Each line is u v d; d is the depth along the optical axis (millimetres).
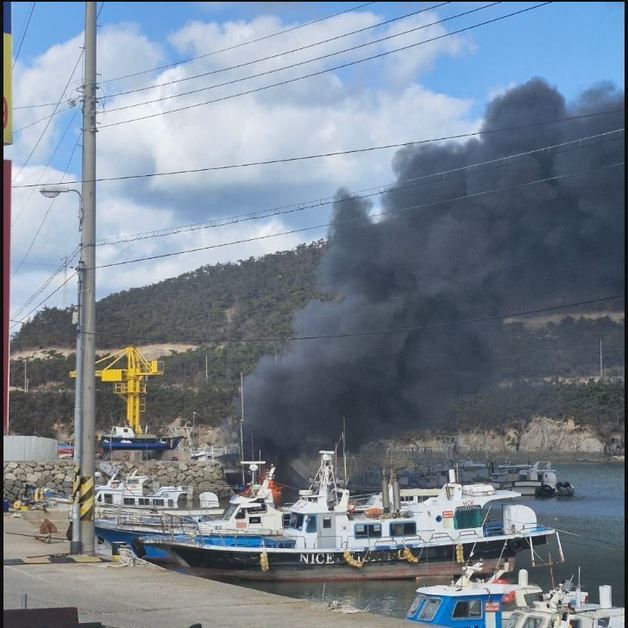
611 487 109875
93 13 35812
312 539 46188
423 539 46625
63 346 176875
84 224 35750
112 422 148375
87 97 35906
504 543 47156
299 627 22031
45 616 18719
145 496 66750
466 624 29953
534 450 140125
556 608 27172
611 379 140375
